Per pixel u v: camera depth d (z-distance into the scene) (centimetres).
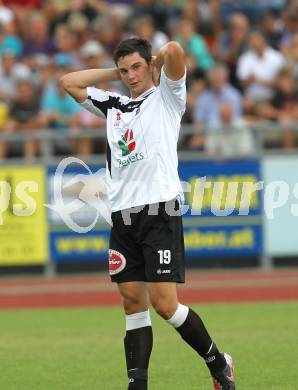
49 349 2833
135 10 6081
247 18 6112
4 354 2764
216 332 3052
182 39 5444
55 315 3597
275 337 2923
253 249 4734
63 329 3231
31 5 6322
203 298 3938
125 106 2047
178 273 2000
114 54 2042
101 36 5722
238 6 6153
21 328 3278
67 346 2880
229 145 4712
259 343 2823
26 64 5409
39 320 3472
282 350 2700
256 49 5356
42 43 5706
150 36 5591
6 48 5628
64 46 5628
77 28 5753
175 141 2031
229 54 5456
